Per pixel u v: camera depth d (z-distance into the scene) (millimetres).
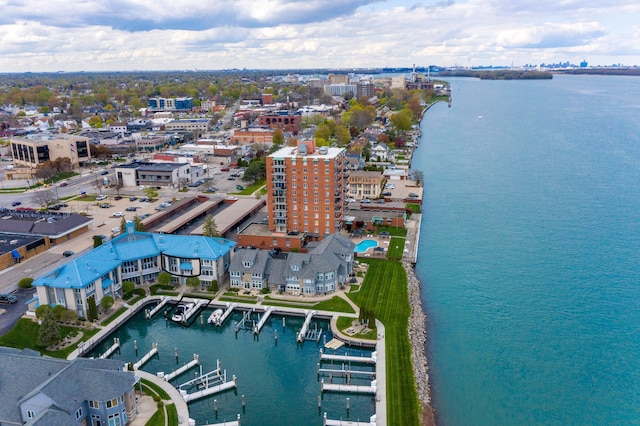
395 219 194375
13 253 157750
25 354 95938
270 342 122750
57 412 77250
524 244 180875
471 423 94438
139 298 139250
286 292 142625
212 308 137500
